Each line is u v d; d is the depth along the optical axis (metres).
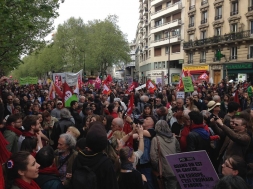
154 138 5.26
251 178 3.33
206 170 3.56
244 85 22.89
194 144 5.19
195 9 46.41
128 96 14.41
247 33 36.38
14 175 3.01
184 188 3.77
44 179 3.40
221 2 40.78
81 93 16.33
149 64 65.12
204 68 43.94
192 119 5.46
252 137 4.57
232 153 4.58
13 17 11.91
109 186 3.10
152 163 5.18
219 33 41.78
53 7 16.34
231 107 6.57
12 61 14.52
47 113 7.77
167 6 57.31
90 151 3.24
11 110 10.20
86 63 60.41
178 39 51.31
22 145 4.37
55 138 6.62
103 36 55.91
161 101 12.34
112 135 5.21
